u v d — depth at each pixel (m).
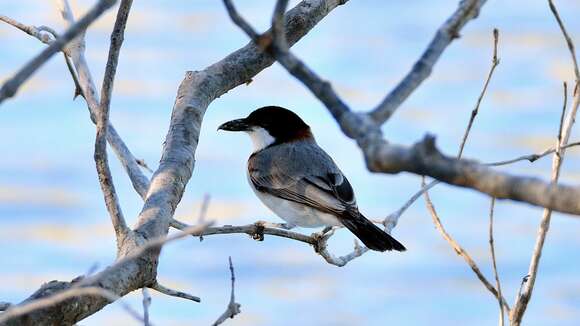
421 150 4.51
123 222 8.63
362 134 5.18
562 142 9.30
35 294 7.34
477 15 6.08
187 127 11.48
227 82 12.59
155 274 8.41
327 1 12.95
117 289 7.90
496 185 4.40
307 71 5.49
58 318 7.28
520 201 4.39
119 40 8.67
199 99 12.07
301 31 12.77
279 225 12.23
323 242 11.49
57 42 5.25
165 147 11.05
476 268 9.89
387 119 5.58
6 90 5.17
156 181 10.18
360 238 13.33
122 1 8.57
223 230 10.41
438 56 5.80
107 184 8.59
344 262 11.70
